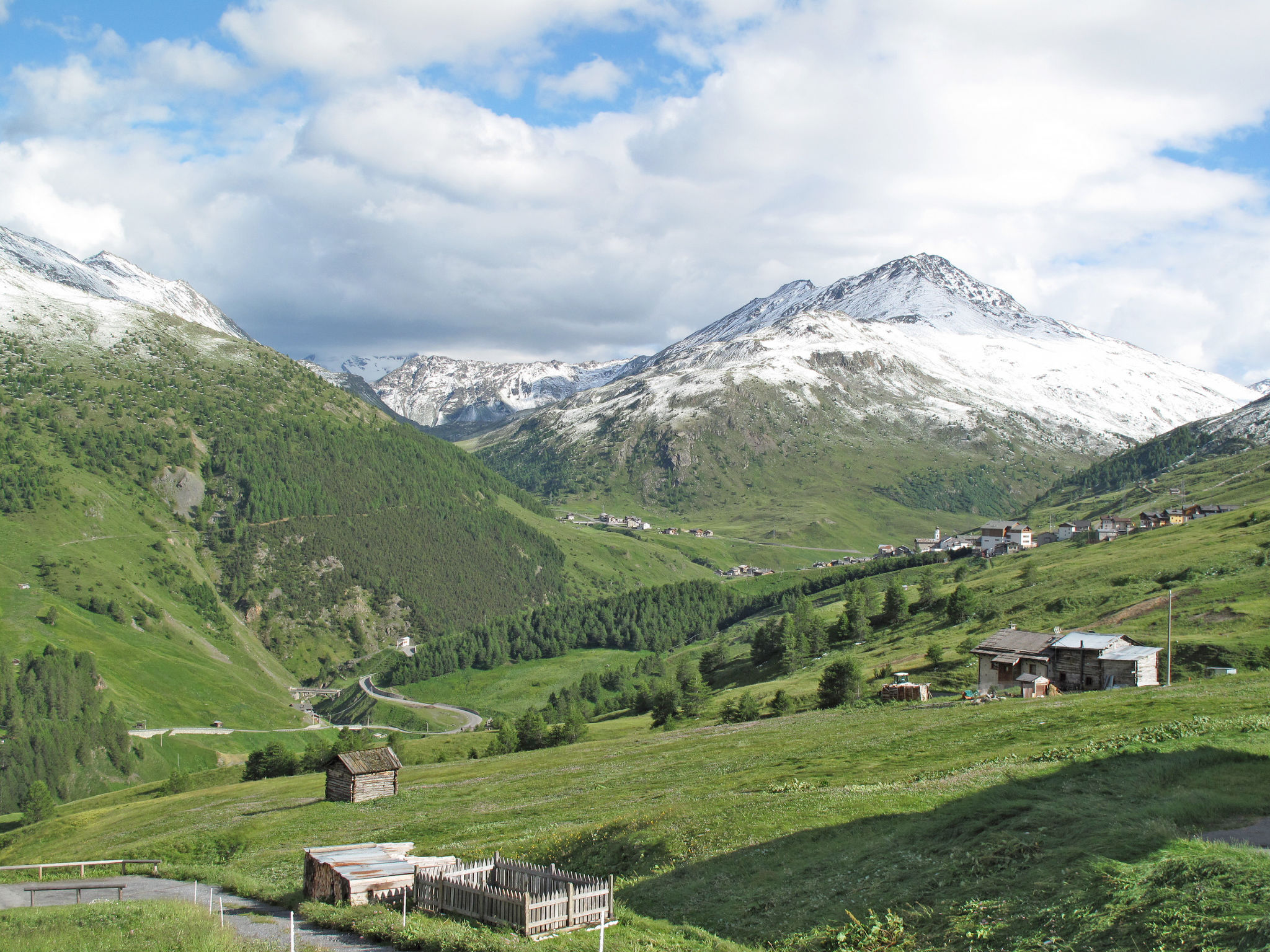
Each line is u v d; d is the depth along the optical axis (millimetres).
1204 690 64625
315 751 143750
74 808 158750
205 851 60844
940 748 57344
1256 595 117562
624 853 40625
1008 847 28516
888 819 36031
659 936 27375
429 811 72875
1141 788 33500
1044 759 44812
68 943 28344
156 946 27672
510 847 46656
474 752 136125
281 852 60344
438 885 31641
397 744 151500
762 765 63875
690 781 62938
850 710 103812
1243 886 21062
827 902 28859
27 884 48062
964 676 118000
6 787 197125
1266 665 94500
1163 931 20359
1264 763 34438
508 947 25953
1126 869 23906
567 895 28703
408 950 27938
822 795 43531
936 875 28312
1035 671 105375
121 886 44250
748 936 27828
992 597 163750
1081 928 21875
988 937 23078
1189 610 118438
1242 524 167000
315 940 29516
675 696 139500
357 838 63312
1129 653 98375
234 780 154875
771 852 35188
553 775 84062
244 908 37344
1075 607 137875
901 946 24375
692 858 37156
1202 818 28156
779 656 188750
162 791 148125
